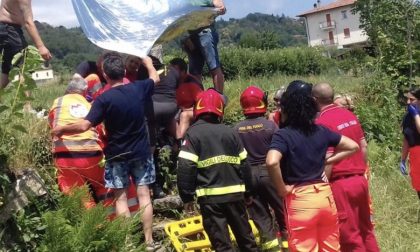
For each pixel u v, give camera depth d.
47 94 9.12
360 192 5.40
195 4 6.12
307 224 4.79
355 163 5.47
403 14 12.95
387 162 9.26
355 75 13.40
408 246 6.51
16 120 5.99
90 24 6.00
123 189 5.49
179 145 6.91
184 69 6.99
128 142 5.43
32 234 5.21
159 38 6.40
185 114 6.91
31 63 5.18
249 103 5.86
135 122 5.45
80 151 5.56
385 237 6.73
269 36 44.62
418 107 7.66
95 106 5.30
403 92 12.01
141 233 5.53
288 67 24.52
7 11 6.77
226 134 5.30
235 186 5.25
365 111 10.50
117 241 5.12
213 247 5.34
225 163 5.24
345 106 6.60
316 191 4.81
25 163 5.61
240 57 23.19
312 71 25.12
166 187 6.79
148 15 6.04
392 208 7.54
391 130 10.48
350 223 5.35
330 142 4.94
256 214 5.82
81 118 5.55
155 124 6.62
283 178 4.89
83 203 5.35
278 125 6.36
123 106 5.36
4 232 5.16
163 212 6.51
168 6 6.09
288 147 4.80
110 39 5.93
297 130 4.85
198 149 5.23
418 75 12.17
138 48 5.87
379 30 13.09
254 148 5.79
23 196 5.30
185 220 6.06
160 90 6.64
